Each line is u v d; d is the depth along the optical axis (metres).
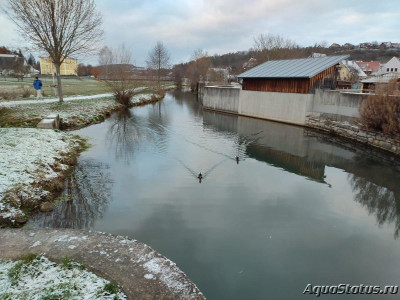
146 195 8.46
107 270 3.86
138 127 19.00
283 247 6.07
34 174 8.30
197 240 6.21
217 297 4.62
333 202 8.54
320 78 20.36
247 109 25.36
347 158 13.32
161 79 61.41
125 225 6.73
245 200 8.40
